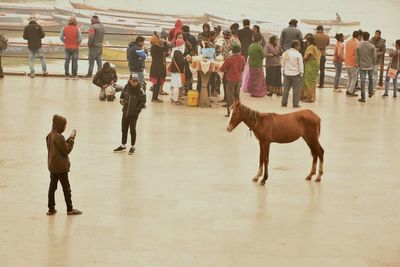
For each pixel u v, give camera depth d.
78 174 11.45
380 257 8.54
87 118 15.46
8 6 25.00
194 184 11.10
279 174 11.76
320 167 11.41
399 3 26.58
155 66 17.38
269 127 11.05
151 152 12.91
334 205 10.33
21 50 24.62
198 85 17.59
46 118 15.33
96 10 25.67
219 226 9.38
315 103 18.42
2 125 14.59
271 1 26.33
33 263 8.16
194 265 8.20
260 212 9.94
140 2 25.88
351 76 19.59
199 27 26.31
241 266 8.20
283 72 17.59
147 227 9.27
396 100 19.36
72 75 20.48
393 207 10.32
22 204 10.02
